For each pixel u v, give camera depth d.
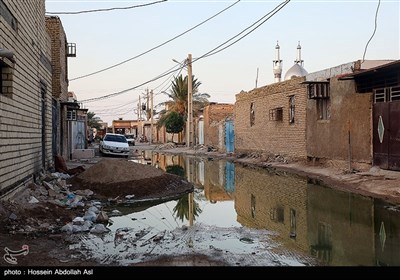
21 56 9.41
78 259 5.56
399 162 12.43
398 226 7.60
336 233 7.29
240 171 18.81
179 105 44.84
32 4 10.93
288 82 20.23
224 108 37.12
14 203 7.64
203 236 7.10
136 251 6.07
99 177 11.87
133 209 9.89
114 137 29.28
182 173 18.56
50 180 11.90
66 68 23.86
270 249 6.27
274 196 11.51
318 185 13.22
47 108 13.99
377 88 13.82
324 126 16.59
